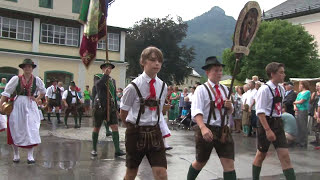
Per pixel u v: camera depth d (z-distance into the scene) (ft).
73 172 17.80
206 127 12.19
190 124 40.22
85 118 53.98
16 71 68.95
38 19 70.79
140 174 17.93
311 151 26.66
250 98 34.68
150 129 11.09
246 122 35.65
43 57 71.36
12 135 19.12
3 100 18.84
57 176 16.94
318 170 20.26
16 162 19.71
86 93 60.03
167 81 125.08
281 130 14.78
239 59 12.59
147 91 11.12
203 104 12.68
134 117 11.07
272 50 81.56
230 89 12.63
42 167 18.71
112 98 22.09
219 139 12.53
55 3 75.82
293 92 31.73
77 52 75.25
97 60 76.79
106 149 24.57
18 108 19.16
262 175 18.66
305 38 85.25
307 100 29.12
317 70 88.17
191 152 24.61
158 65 11.09
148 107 11.08
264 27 84.28
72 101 37.81
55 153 22.74
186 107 41.91
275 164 21.39
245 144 29.89
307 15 111.34
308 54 88.07
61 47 73.61
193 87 41.70
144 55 11.18
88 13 23.24
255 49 82.48
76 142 27.43
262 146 15.11
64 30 74.02
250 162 21.94
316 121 30.78
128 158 11.37
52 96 43.42
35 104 19.98
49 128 37.22
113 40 79.41
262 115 14.53
